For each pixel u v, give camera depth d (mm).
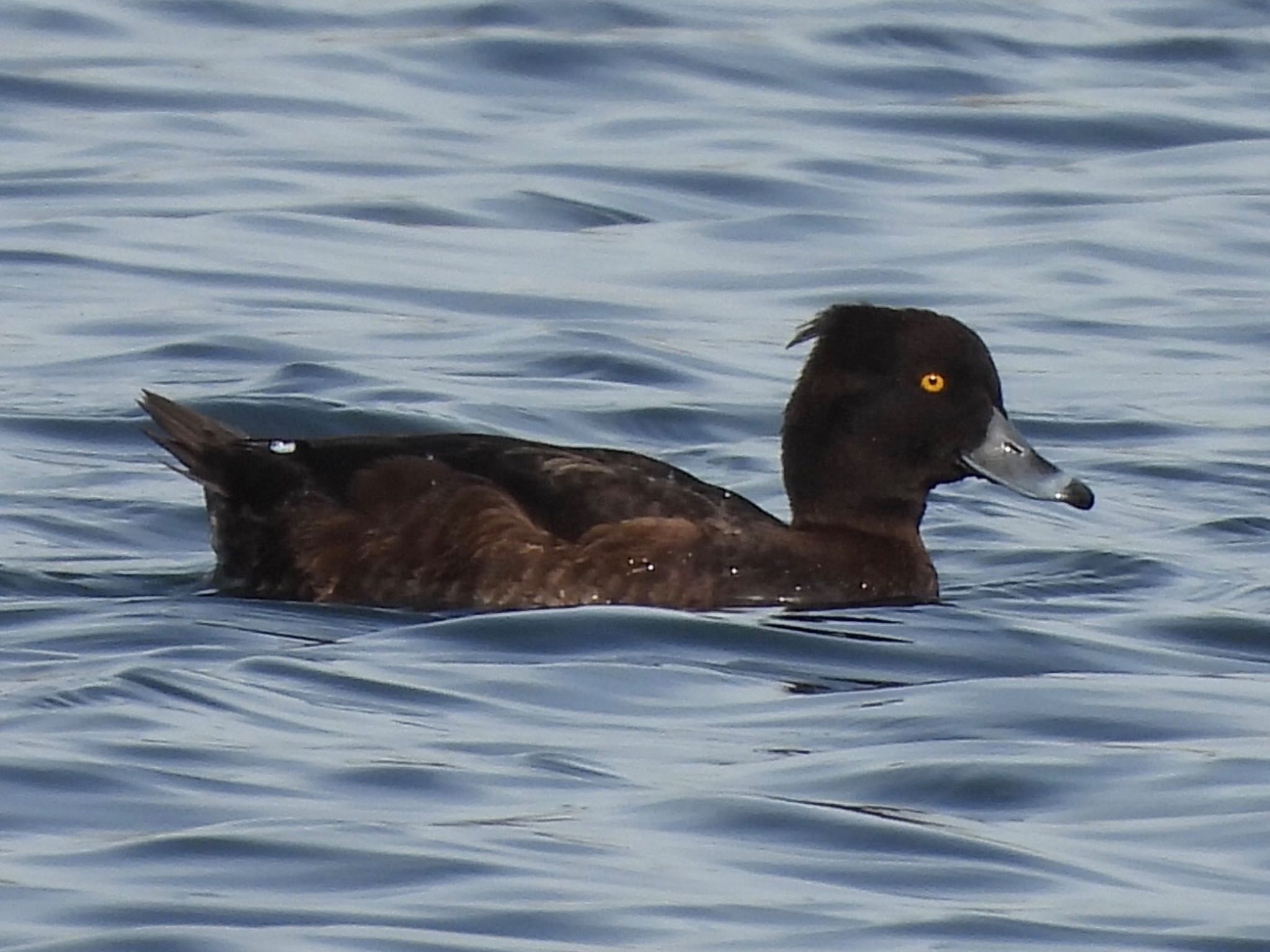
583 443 16359
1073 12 27172
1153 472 15977
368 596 12844
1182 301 19672
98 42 25188
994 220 21391
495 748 10430
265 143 22641
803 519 13586
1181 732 10805
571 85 24531
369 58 24828
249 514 13133
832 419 13547
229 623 12289
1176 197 22016
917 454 13477
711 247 20625
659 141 23031
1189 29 26656
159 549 14000
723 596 12961
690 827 9547
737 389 17406
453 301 19141
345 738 10477
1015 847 9438
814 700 11281
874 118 23828
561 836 9398
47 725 10406
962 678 11695
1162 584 13609
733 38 25609
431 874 8984
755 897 8914
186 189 21359
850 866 9227
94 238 20141
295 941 8406
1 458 15359
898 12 26516
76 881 8852
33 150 22266
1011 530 14789
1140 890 9047
